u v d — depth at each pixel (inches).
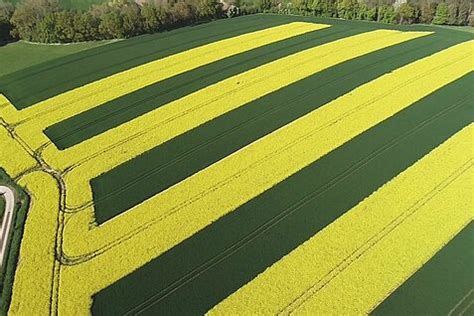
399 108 1561.3
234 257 1071.6
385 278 1002.7
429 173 1277.1
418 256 1045.8
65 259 1095.6
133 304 983.6
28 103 1736.0
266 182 1282.0
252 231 1135.0
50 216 1219.9
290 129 1486.2
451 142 1389.0
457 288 975.6
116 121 1587.1
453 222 1125.1
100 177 1344.7
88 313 971.9
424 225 1121.4
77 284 1033.5
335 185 1258.6
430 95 1621.6
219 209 1203.2
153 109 1637.6
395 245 1074.7
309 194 1233.4
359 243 1085.1
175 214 1196.5
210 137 1476.4
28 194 1307.8
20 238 1162.0
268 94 1681.8
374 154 1363.2
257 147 1414.9
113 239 1138.0
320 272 1024.2
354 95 1640.0
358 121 1508.4
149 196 1259.8
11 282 1050.7
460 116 1503.4
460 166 1298.0
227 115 1578.5
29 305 995.9
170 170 1349.7
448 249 1059.9
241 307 963.3
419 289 978.1
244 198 1232.2
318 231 1122.0
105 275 1050.1
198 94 1707.7
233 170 1328.7
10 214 1247.5
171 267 1058.1
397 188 1232.8
